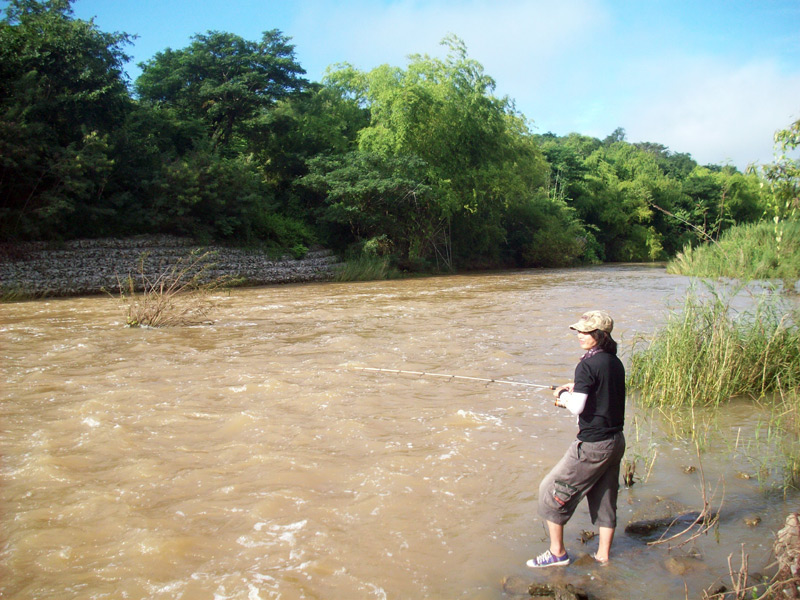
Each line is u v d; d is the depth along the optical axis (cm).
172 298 1788
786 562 347
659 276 3117
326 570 388
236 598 360
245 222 2988
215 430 655
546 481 402
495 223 4347
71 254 2359
